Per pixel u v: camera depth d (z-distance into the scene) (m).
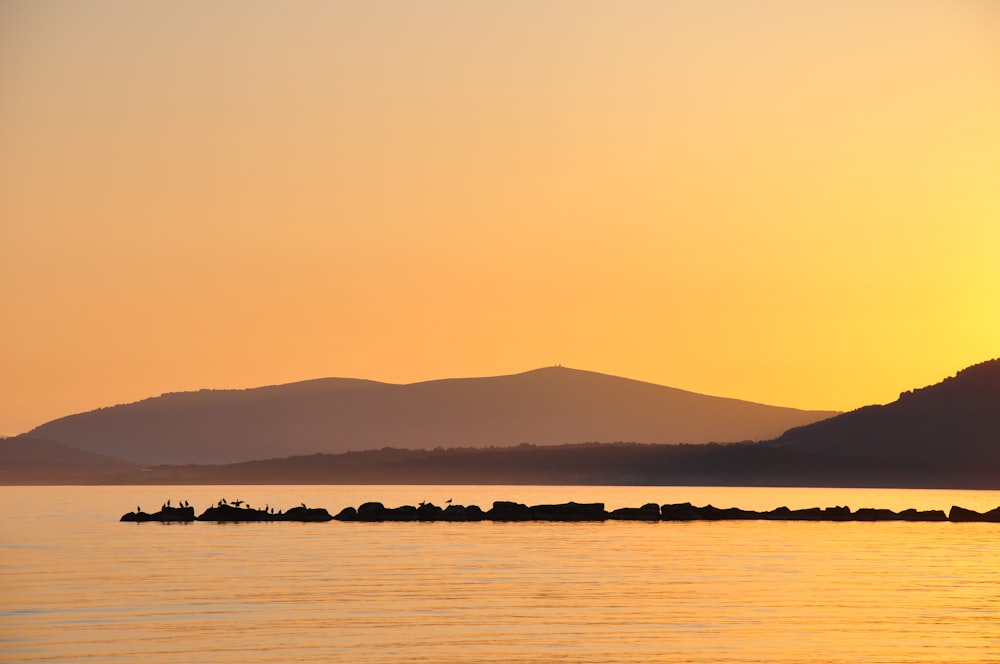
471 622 114.62
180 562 173.50
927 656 99.25
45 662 95.62
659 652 99.94
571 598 131.75
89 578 150.50
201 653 99.00
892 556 188.88
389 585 143.50
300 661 95.88
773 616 119.00
